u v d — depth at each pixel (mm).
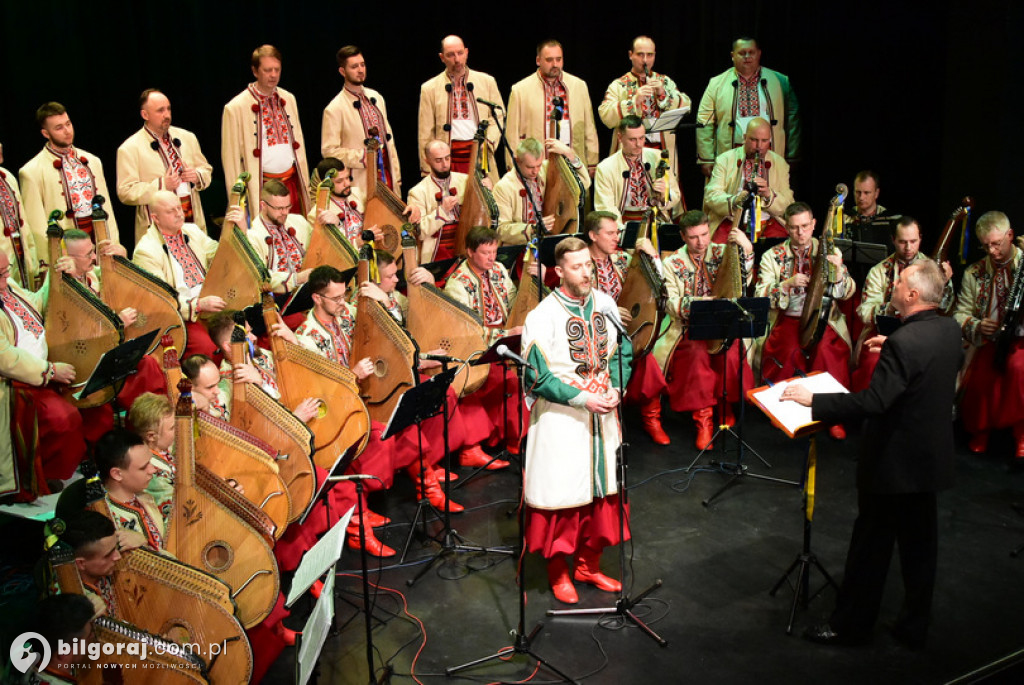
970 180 8328
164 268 6527
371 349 5770
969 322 6609
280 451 4879
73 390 5621
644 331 6520
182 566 3943
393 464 5746
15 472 5367
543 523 4852
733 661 4551
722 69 9938
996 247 6469
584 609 4957
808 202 9875
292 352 5352
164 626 3951
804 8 9469
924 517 4441
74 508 4262
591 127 8820
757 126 7719
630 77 8875
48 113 6762
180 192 7551
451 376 4953
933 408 4262
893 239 7105
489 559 5484
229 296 6410
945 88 8453
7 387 5328
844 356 7004
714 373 6746
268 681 4469
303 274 6777
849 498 6105
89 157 7059
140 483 4203
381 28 10180
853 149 9391
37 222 6812
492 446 6852
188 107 9156
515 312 6438
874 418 4410
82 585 3662
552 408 4750
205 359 4945
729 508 6016
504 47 10633
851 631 4609
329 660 4621
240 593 4277
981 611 4926
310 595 5184
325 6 9812
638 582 5234
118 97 8734
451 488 6297
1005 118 8000
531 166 7465
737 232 6621
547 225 7469
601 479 4812
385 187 7398
